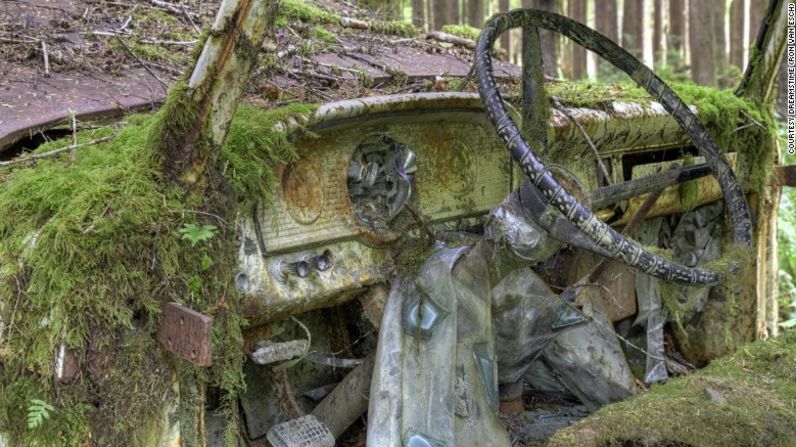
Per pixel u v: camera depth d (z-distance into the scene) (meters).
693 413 1.84
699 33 8.79
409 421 1.77
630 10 10.02
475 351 1.90
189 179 1.48
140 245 1.41
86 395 1.40
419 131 2.08
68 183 1.48
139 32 2.64
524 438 2.36
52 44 2.36
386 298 1.96
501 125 1.59
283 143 1.69
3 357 1.44
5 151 1.76
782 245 5.12
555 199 1.51
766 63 3.16
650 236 3.08
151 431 1.45
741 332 3.27
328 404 2.04
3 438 1.48
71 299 1.37
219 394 1.81
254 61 1.46
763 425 1.83
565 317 2.16
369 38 3.23
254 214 1.68
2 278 1.44
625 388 2.44
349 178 1.91
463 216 2.20
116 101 1.98
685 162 2.92
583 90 2.84
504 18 1.80
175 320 1.39
